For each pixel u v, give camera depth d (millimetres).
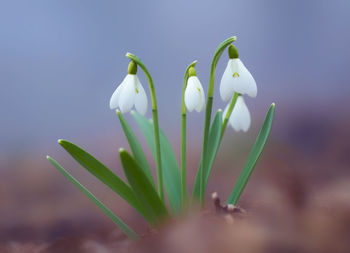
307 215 425
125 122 525
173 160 550
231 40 470
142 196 469
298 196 521
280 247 402
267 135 506
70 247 494
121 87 487
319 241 404
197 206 519
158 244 429
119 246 481
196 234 421
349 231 406
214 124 529
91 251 482
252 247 404
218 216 437
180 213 525
